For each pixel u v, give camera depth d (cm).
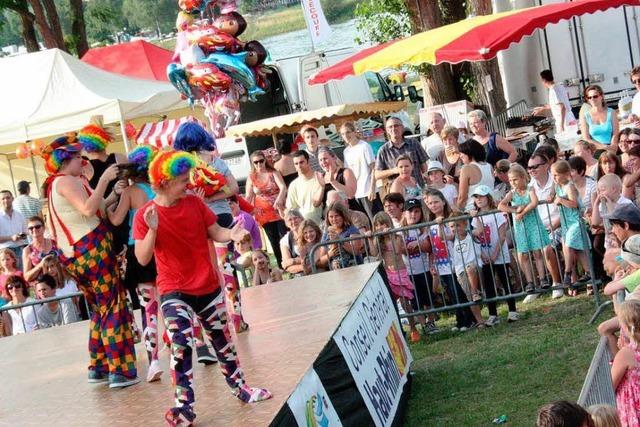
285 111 2469
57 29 3017
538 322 1155
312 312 893
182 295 651
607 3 1609
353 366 812
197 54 961
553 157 1214
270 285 1101
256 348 806
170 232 645
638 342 678
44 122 1961
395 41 1831
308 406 691
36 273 1348
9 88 2036
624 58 2033
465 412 908
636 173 1150
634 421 674
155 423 657
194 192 814
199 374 773
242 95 998
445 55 1596
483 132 1491
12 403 767
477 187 1220
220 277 689
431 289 1215
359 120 2266
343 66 1759
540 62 2100
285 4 4819
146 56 2469
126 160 820
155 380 766
